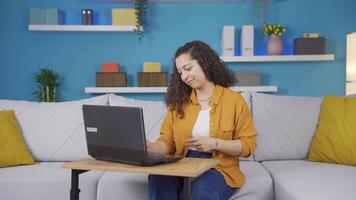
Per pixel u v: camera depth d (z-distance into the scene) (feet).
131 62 12.94
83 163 5.46
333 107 8.19
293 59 12.44
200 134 6.44
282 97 8.82
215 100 6.46
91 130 5.62
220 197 5.92
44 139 8.52
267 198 6.77
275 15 12.89
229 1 12.71
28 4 12.69
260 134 8.46
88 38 12.87
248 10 12.85
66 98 12.94
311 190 5.88
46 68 12.83
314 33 12.89
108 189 6.84
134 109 5.06
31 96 12.87
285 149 8.41
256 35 12.91
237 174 6.45
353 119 7.74
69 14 12.77
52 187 6.97
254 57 12.37
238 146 6.11
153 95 12.84
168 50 12.92
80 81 12.92
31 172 7.36
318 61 12.94
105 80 12.39
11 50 12.76
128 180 6.83
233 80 6.93
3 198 6.97
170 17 12.86
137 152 5.15
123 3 12.80
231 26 12.30
